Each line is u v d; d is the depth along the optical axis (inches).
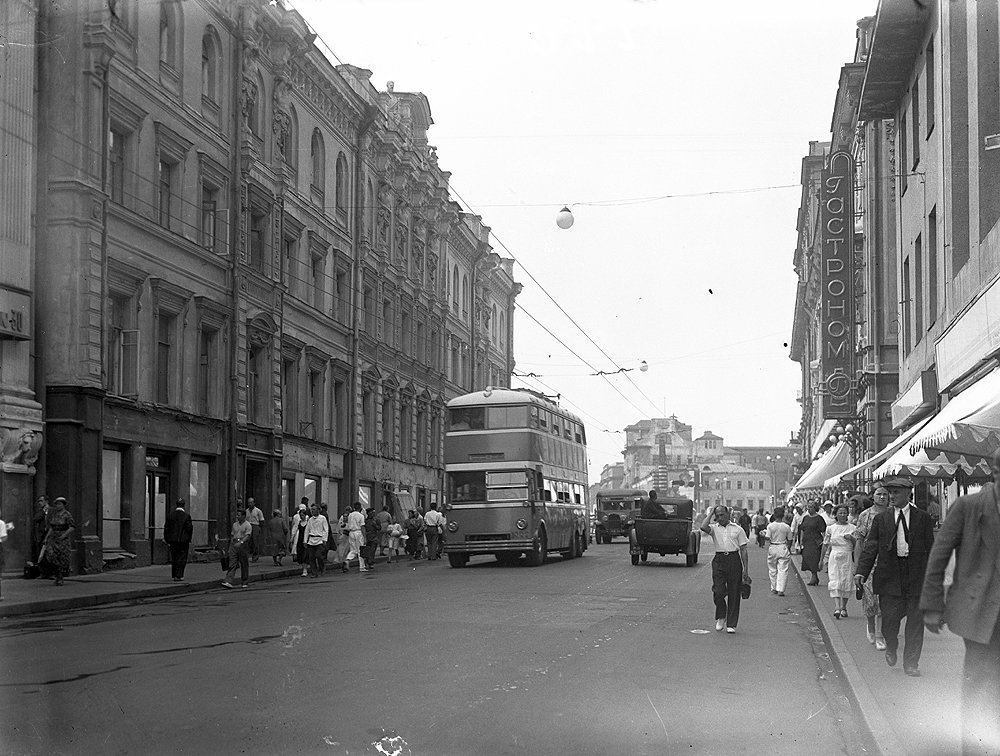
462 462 1352.1
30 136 984.9
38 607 718.5
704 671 461.4
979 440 528.7
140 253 1131.3
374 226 1914.4
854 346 1585.9
